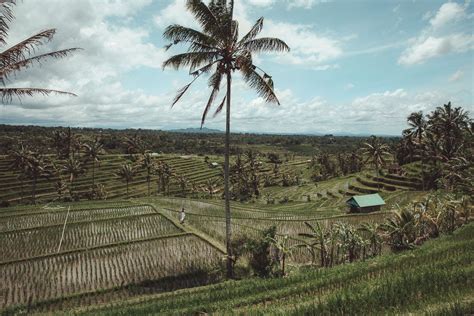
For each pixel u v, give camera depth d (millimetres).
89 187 93188
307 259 31547
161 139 193625
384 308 12250
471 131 73625
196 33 23172
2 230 40000
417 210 32844
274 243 26188
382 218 46062
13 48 15109
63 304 22625
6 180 88625
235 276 26656
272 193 102750
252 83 23672
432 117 76625
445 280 13727
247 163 106688
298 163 163375
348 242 28422
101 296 23812
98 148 93500
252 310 14531
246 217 49812
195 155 166125
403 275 14922
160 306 18656
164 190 99625
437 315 10312
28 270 27406
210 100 24688
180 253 30984
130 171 92312
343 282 18328
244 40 24188
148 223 41719
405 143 82688
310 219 45938
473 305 10828
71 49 16531
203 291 22312
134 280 25953
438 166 68625
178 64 23734
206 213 53938
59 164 95000
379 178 80312
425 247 26516
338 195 80000
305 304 14531
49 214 47781
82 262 29000
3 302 22719
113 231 38750
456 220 36500
